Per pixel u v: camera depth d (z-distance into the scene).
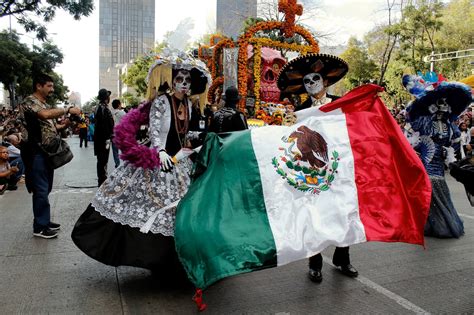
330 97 4.37
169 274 3.95
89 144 22.98
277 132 3.64
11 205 7.01
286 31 10.98
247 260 3.05
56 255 4.52
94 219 3.68
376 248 4.93
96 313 3.22
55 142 5.02
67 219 6.06
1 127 10.58
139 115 3.82
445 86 5.25
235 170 3.46
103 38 134.12
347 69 4.32
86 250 3.61
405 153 3.61
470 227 5.96
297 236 3.26
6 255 4.50
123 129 3.73
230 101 5.82
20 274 3.98
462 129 12.04
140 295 3.55
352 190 3.54
